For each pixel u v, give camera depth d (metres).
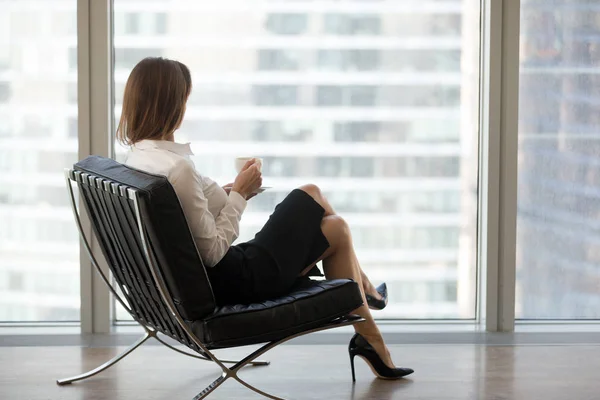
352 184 4.18
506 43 3.96
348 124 4.15
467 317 4.24
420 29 4.12
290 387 3.14
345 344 3.81
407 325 4.15
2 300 4.16
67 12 4.05
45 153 4.11
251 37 4.10
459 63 4.14
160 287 2.49
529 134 4.15
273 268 2.80
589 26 4.11
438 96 4.16
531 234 4.20
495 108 3.98
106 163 2.75
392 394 3.05
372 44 4.12
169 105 2.74
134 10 4.05
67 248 4.15
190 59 4.10
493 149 4.00
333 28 4.11
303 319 2.69
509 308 4.05
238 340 2.59
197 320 2.58
